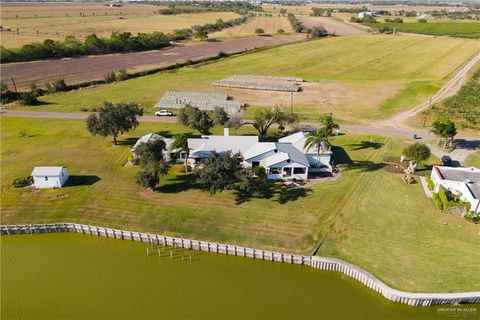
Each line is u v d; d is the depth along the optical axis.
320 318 37.91
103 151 70.69
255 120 75.56
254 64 145.50
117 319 37.97
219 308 39.25
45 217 52.62
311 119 87.62
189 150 63.69
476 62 138.88
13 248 48.91
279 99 102.62
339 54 160.38
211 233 48.97
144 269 44.97
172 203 54.59
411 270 41.97
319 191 56.81
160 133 78.62
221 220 51.06
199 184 58.91
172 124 84.00
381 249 45.19
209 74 131.25
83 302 40.16
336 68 138.25
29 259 46.88
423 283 40.22
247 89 112.38
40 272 44.62
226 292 41.44
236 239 47.84
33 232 50.84
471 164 64.88
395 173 61.81
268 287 42.12
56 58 153.62
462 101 92.75
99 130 68.19
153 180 55.06
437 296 38.44
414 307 38.72
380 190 56.84
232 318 37.94
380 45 177.50
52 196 56.62
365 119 87.62
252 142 64.62
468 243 45.69
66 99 103.56
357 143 73.94
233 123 73.19
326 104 98.56
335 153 69.50
